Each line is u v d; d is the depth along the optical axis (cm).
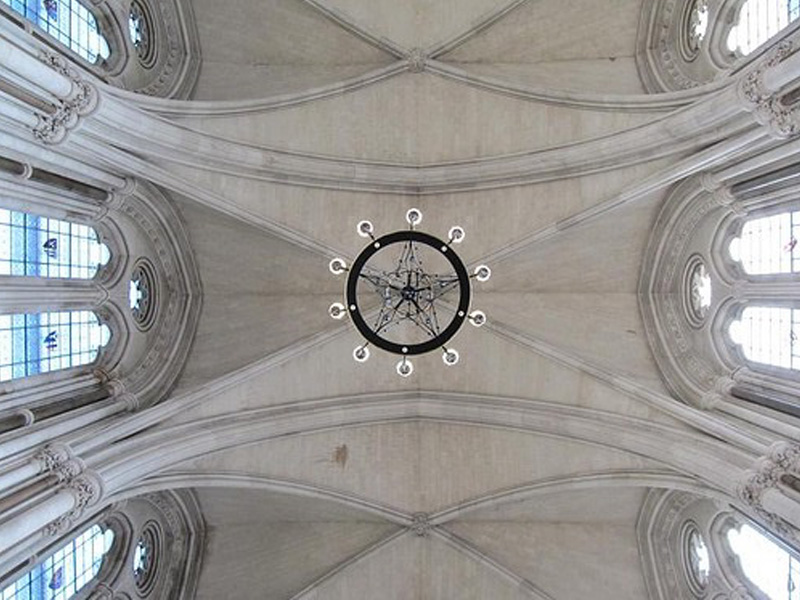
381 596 1705
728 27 1509
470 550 1692
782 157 1237
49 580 1283
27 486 1053
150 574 1598
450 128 1680
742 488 1176
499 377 1662
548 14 1673
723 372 1521
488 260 1658
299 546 1709
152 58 1644
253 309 1709
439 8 1688
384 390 1677
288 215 1611
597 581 1664
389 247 1662
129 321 1545
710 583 1518
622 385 1553
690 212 1568
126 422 1373
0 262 1216
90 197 1412
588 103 1581
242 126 1565
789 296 1339
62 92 1101
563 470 1595
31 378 1287
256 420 1554
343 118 1667
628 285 1709
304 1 1656
